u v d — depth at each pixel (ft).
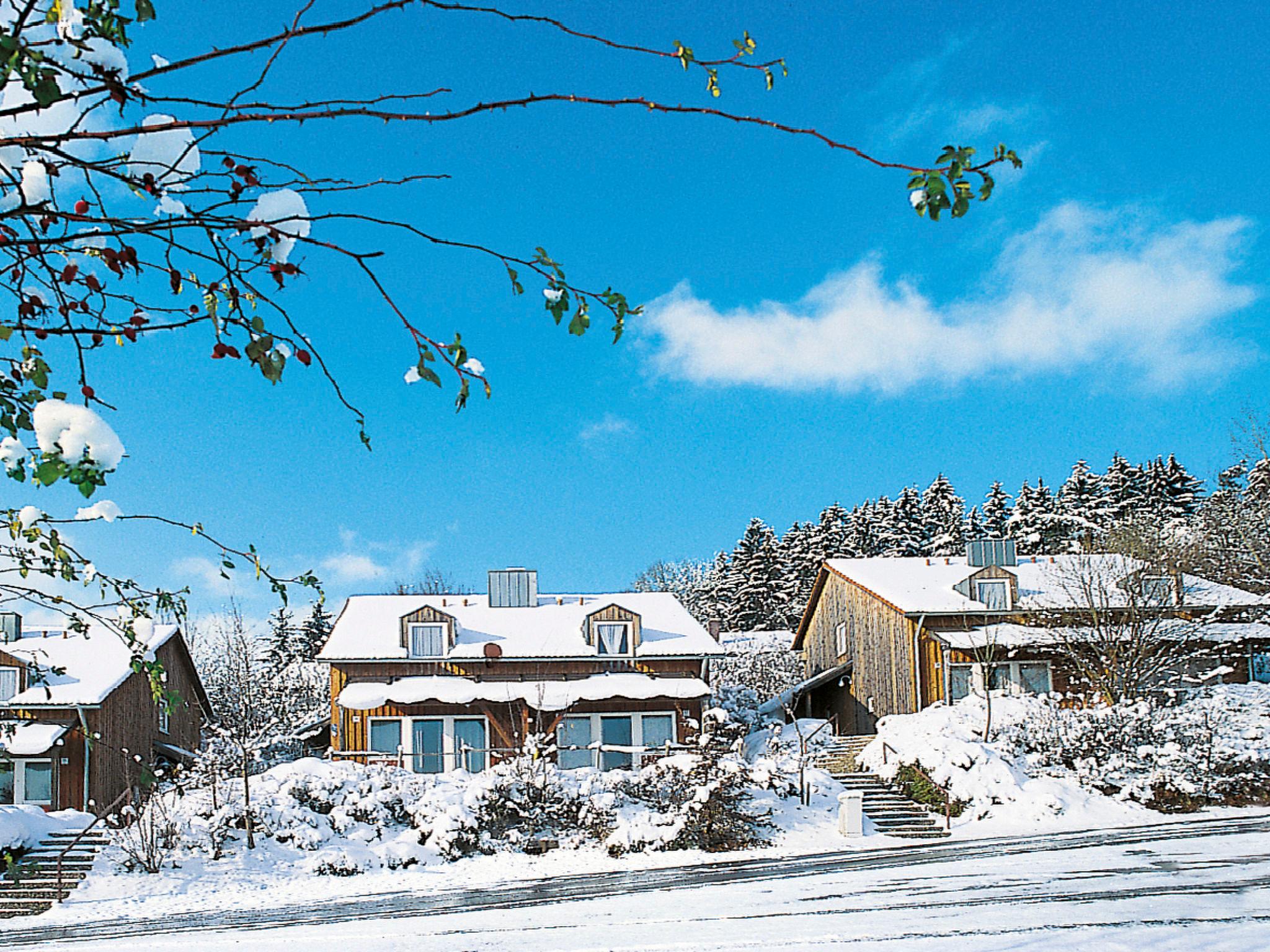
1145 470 237.04
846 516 260.83
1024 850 71.87
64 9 6.31
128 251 7.98
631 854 82.89
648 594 131.03
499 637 117.39
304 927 58.49
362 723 109.29
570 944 45.83
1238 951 35.96
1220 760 92.73
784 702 130.62
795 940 42.98
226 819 83.66
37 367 8.86
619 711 111.24
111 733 105.40
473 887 72.43
